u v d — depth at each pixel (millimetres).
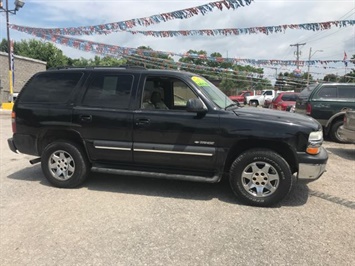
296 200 4598
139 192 4867
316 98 9773
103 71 4969
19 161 6797
